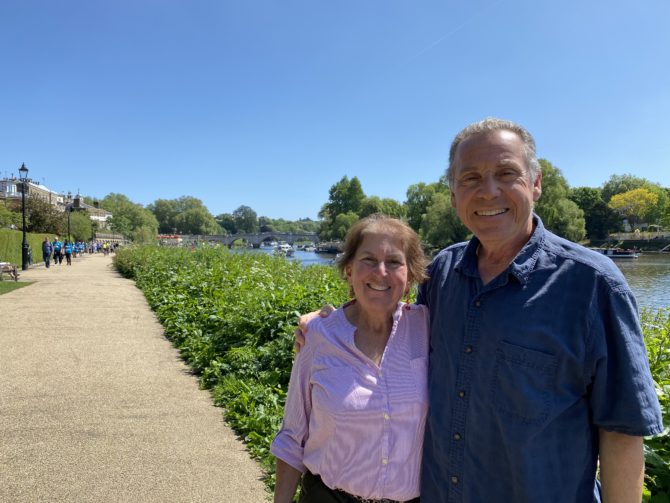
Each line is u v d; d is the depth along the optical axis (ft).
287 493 7.36
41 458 14.33
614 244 268.62
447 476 6.10
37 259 125.70
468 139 6.36
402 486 6.55
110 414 17.75
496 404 5.69
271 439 15.02
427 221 183.42
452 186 6.68
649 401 5.17
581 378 5.46
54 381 21.48
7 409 18.10
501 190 6.06
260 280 36.37
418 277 7.41
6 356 25.61
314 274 38.04
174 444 15.40
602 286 5.47
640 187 330.34
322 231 373.61
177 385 21.17
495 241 6.15
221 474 13.61
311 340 7.32
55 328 33.12
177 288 42.73
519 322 5.65
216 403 18.94
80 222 213.66
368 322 7.36
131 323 35.24
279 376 19.48
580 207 288.71
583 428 5.49
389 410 6.56
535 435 5.41
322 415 6.81
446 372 6.35
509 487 5.61
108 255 190.08
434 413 6.34
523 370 5.53
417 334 7.16
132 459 14.37
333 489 6.77
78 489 12.71
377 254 7.11
